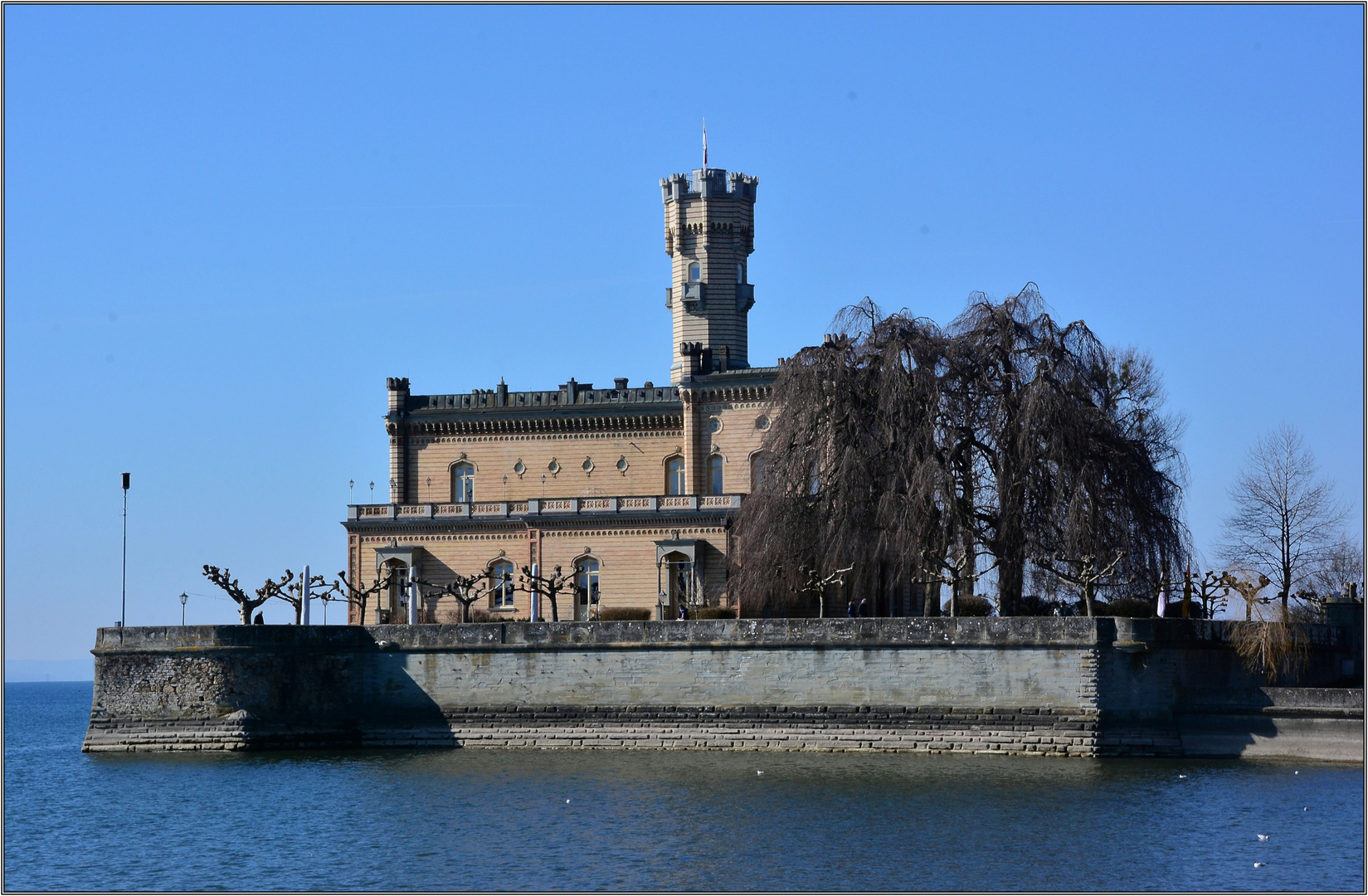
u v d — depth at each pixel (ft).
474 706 364.79
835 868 238.89
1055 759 325.62
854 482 363.76
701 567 471.62
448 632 367.45
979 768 316.19
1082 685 329.11
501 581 492.54
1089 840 252.83
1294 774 307.17
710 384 497.05
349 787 311.68
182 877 243.19
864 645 342.85
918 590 468.75
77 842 268.00
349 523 502.79
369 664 370.94
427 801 295.69
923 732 337.93
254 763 343.67
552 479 510.17
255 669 362.12
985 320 371.56
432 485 518.37
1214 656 344.28
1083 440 354.13
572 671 360.28
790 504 376.27
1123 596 378.53
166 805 297.74
